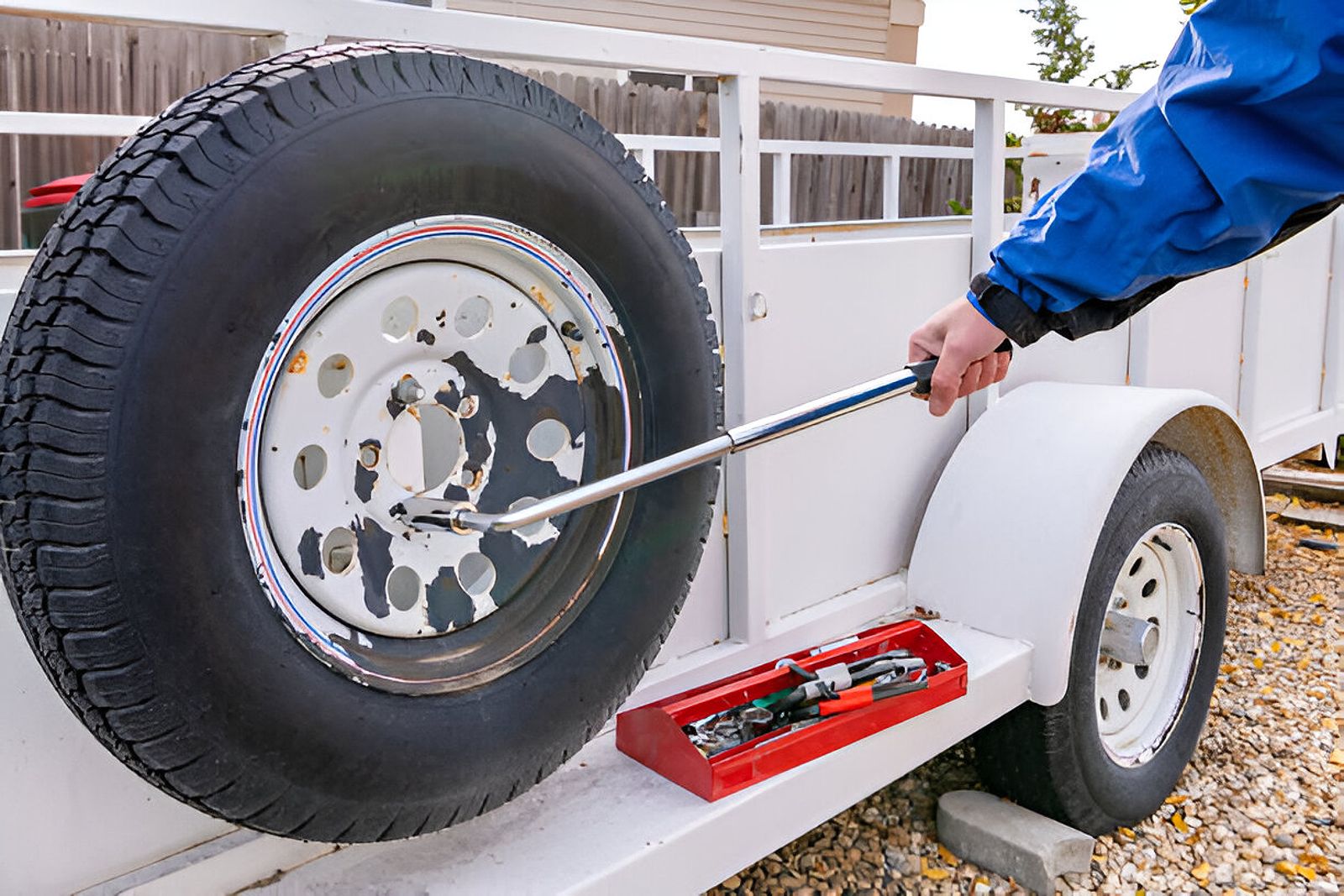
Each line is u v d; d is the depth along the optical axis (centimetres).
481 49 153
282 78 115
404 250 128
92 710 107
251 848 143
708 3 965
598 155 143
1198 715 265
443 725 130
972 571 223
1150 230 125
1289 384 396
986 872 234
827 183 888
